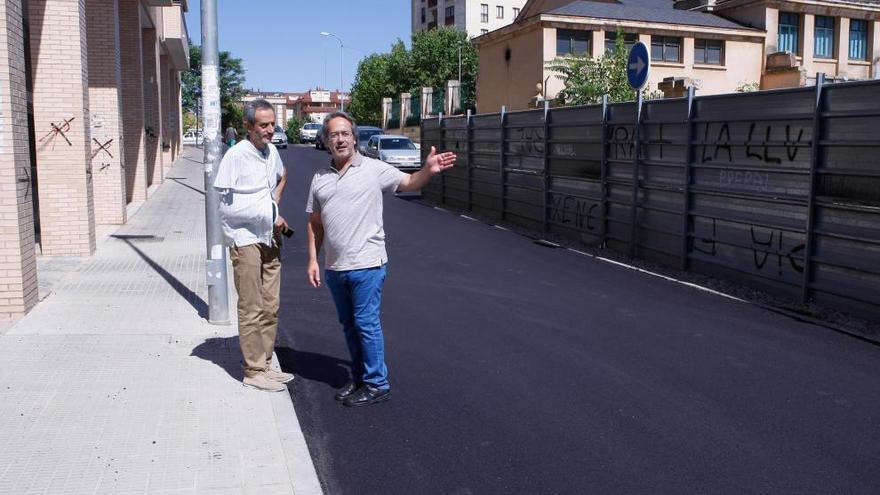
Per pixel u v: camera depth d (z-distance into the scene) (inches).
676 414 217.9
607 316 325.7
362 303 219.8
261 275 231.1
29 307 310.5
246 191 222.4
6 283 298.8
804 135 341.4
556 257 474.6
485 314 329.1
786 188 353.7
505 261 458.9
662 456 191.5
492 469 185.0
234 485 169.6
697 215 412.8
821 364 261.7
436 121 808.3
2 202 294.8
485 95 1419.8
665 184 440.1
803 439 201.3
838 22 1331.2
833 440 200.7
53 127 425.4
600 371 254.1
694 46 1266.0
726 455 191.9
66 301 328.2
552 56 1208.8
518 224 625.6
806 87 338.3
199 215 654.5
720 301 354.3
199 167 1300.4
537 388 238.7
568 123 535.5
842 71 1332.4
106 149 567.2
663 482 178.2
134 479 170.4
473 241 540.7
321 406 225.0
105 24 553.9
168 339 275.1
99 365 244.7
